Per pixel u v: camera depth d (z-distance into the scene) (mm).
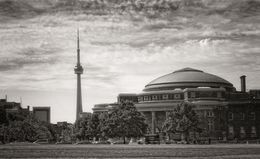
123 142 177375
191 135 195125
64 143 185500
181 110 161875
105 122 171500
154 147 111812
